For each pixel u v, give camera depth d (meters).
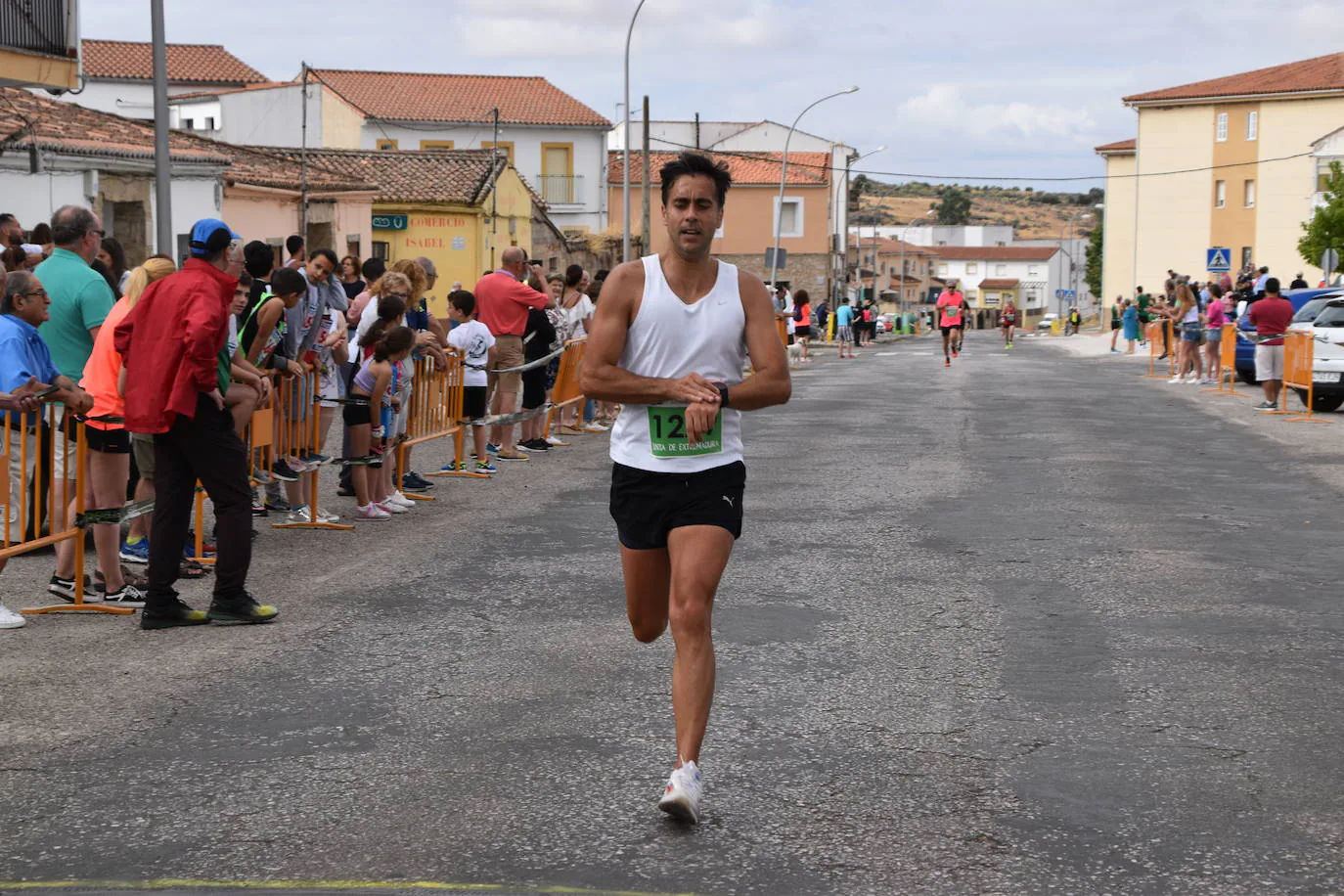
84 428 7.47
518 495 11.61
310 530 9.80
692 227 4.38
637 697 5.67
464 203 37.31
